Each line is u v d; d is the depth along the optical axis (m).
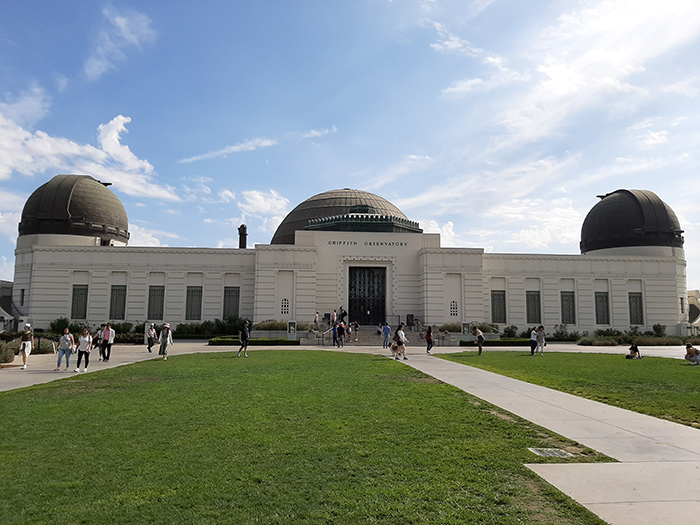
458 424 11.76
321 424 11.62
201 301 51.75
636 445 10.17
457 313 49.66
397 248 52.19
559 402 14.71
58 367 23.58
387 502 7.18
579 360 28.25
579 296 54.03
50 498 7.26
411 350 36.38
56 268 51.25
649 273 54.84
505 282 53.78
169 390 16.53
